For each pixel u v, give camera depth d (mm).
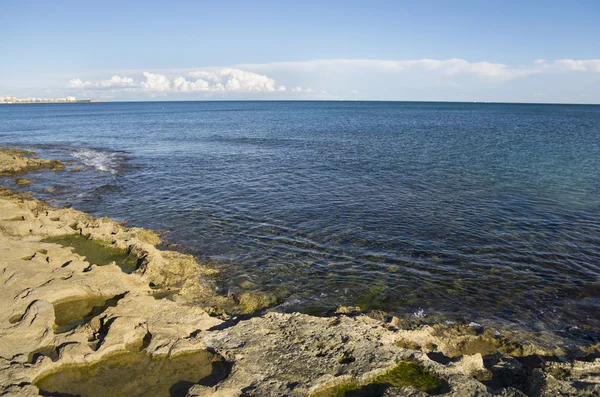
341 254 17469
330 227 20594
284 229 20328
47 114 148125
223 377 9086
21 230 18078
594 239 19156
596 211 23172
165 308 11828
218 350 9836
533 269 16234
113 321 10797
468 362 9953
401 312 13227
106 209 23797
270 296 13914
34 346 9859
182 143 55562
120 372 9312
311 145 51750
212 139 60156
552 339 11766
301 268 16141
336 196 26234
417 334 11242
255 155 43562
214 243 18562
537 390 8734
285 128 79438
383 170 34500
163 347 10023
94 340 10445
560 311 13359
